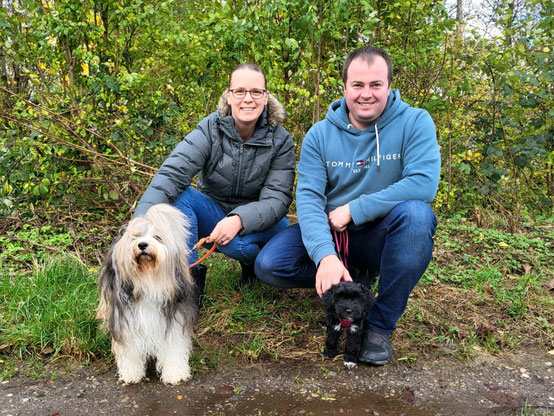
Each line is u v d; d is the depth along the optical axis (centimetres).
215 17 487
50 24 498
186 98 605
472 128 627
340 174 321
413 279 293
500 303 391
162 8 516
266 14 468
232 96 331
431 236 290
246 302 377
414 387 285
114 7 528
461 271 451
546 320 366
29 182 512
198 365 305
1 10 502
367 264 340
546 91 600
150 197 318
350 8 487
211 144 348
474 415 258
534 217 624
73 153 534
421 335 340
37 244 449
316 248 300
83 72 559
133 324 272
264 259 335
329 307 293
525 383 292
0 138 513
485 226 576
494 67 566
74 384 283
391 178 315
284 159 360
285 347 328
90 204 547
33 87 577
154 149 559
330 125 325
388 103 311
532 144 599
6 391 274
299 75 507
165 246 261
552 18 554
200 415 256
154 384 286
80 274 395
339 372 300
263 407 264
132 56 574
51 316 327
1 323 330
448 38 580
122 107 547
